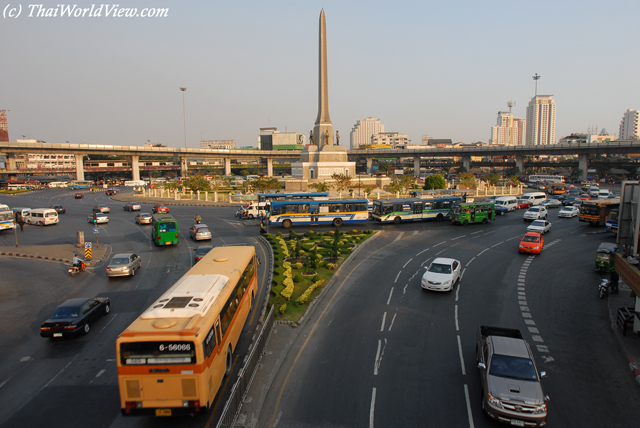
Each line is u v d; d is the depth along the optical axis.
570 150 138.12
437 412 15.23
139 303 27.09
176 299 15.16
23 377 17.97
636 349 20.05
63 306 22.62
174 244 44.78
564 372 18.30
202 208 81.25
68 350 20.52
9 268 36.12
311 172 111.62
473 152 162.50
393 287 29.64
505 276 32.56
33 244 46.38
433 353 19.81
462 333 22.05
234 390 14.04
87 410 15.52
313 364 18.75
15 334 22.53
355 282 30.78
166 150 164.25
